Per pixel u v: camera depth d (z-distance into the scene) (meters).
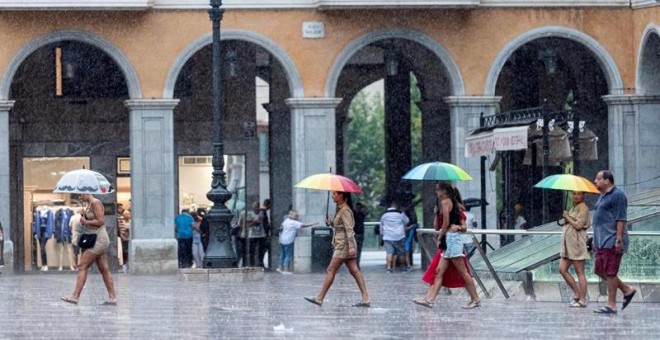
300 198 74.50
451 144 75.31
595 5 75.12
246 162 82.38
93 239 49.19
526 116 65.44
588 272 49.91
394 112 85.56
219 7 65.94
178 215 77.25
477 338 37.09
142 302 50.91
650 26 73.06
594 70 81.00
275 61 83.00
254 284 63.22
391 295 54.84
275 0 73.94
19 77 80.62
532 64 84.75
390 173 85.62
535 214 82.56
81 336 37.84
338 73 74.44
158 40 73.81
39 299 53.19
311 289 59.16
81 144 81.31
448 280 47.25
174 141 81.31
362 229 78.12
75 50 79.19
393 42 79.56
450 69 74.88
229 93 82.19
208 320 42.84
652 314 44.53
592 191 47.03
